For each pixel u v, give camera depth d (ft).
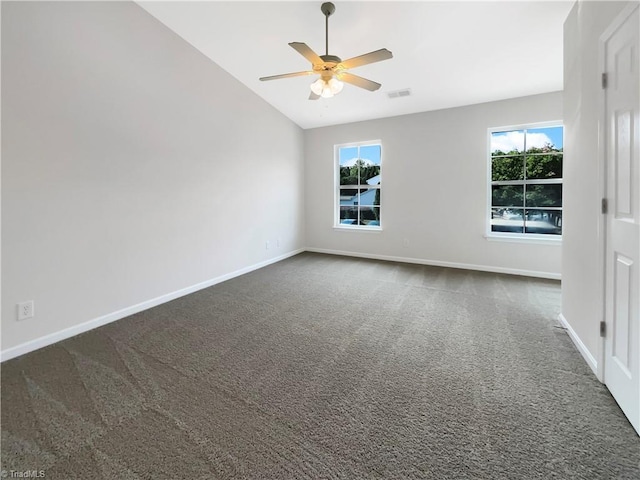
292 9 9.52
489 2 8.66
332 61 8.00
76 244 8.60
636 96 4.84
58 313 8.27
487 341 8.02
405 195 16.80
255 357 7.36
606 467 4.27
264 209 16.21
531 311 9.95
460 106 15.06
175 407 5.63
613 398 5.68
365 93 14.24
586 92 6.91
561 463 4.35
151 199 10.55
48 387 6.24
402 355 7.38
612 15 5.58
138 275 10.25
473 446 4.67
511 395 5.86
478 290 12.16
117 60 9.30
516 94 13.65
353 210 18.80
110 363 7.13
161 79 10.61
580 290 7.34
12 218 7.36
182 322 9.39
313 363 7.07
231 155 13.85
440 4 8.87
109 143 9.24
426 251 16.55
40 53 7.64
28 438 4.92
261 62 12.56
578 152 7.45
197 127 12.10
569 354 7.32
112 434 4.99
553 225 13.91
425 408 5.53
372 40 10.51
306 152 19.52
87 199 8.79
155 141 10.57
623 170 5.31
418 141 16.21
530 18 9.15
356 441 4.80
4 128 7.14
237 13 9.86
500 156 14.71
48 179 7.94
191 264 12.14
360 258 18.08
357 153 18.39
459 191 15.42
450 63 11.55
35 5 7.51
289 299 11.35
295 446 4.72
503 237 14.57
